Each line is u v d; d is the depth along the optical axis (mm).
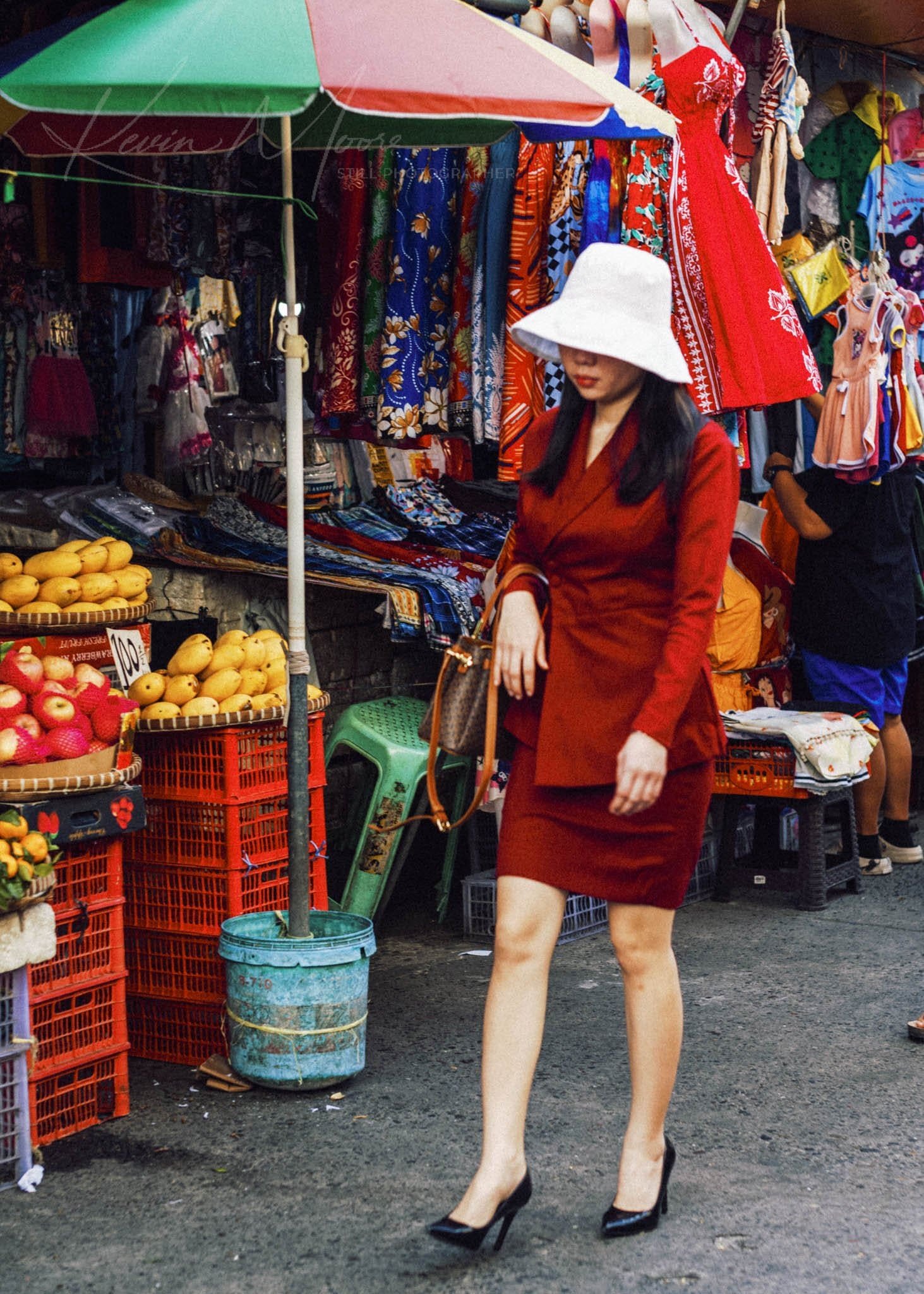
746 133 5711
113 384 6000
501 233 4852
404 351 4977
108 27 3213
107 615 3887
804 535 5816
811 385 4836
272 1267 2770
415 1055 3932
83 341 5891
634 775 2543
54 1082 3379
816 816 5441
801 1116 3512
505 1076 2740
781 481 5844
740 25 5754
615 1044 4008
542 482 2764
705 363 4797
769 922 5301
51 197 5023
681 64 4684
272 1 3195
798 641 6004
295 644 3660
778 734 5367
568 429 2760
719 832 5848
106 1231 2920
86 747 3350
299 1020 3600
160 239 5043
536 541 2787
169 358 6031
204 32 3098
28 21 4898
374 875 4918
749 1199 3061
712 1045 4004
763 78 5840
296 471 3672
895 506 5844
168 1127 3455
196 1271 2754
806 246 6125
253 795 3902
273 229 5387
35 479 6016
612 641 2699
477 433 4930
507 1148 2717
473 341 4918
